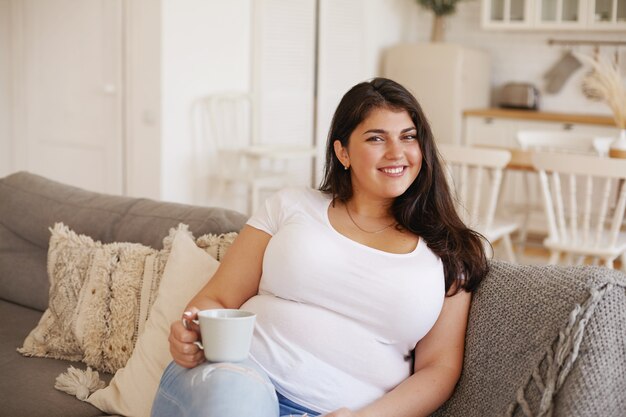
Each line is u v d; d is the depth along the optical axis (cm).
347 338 164
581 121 580
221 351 147
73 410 183
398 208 177
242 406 141
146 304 199
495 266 173
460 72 619
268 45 534
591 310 148
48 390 190
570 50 642
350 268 165
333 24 590
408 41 696
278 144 552
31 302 247
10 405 183
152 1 464
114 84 486
